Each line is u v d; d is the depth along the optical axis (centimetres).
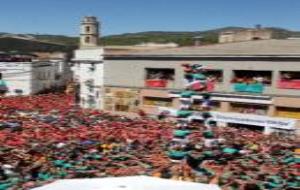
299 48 6009
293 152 4000
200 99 2892
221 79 6253
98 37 12600
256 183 2605
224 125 6144
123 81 7288
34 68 10619
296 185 2750
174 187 735
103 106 7588
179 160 2698
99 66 8006
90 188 709
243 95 6062
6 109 6519
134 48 8894
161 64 6819
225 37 9775
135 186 725
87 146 3812
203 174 2573
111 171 2898
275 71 5791
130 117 6456
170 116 6556
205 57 6334
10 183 2552
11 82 10519
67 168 3005
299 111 5656
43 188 712
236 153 3412
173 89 6694
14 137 4131
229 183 2516
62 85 12662
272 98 5834
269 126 5784
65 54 14325
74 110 6769
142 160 3297
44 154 3381
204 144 2977
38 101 8138
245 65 6028
